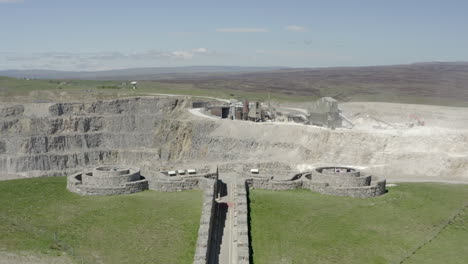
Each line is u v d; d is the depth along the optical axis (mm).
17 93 169500
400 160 89375
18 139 143750
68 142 148750
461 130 94562
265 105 165500
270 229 53188
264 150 111500
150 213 57469
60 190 67125
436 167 85625
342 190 64875
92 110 157250
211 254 46812
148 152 142000
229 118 140875
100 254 47188
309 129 107750
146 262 45531
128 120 157125
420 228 54594
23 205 60469
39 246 48125
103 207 59562
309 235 52281
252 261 46375
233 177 73875
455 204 62344
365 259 47375
